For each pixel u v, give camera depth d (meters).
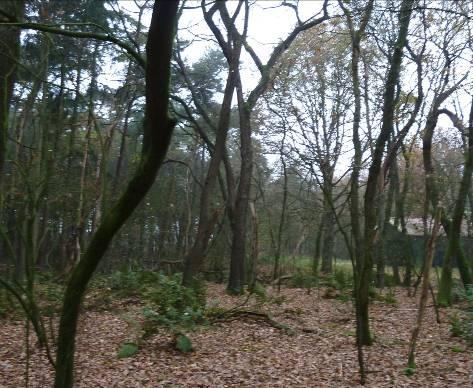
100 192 10.90
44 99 9.88
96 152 16.81
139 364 8.20
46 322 10.46
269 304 14.79
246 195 18.14
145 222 26.66
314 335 10.50
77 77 12.40
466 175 14.27
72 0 11.80
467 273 15.02
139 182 3.87
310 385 7.19
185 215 30.59
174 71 20.80
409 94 9.82
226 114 17.03
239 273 17.80
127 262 21.98
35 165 8.87
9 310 11.52
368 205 8.55
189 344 8.91
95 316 11.51
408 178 20.25
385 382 7.25
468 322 10.02
